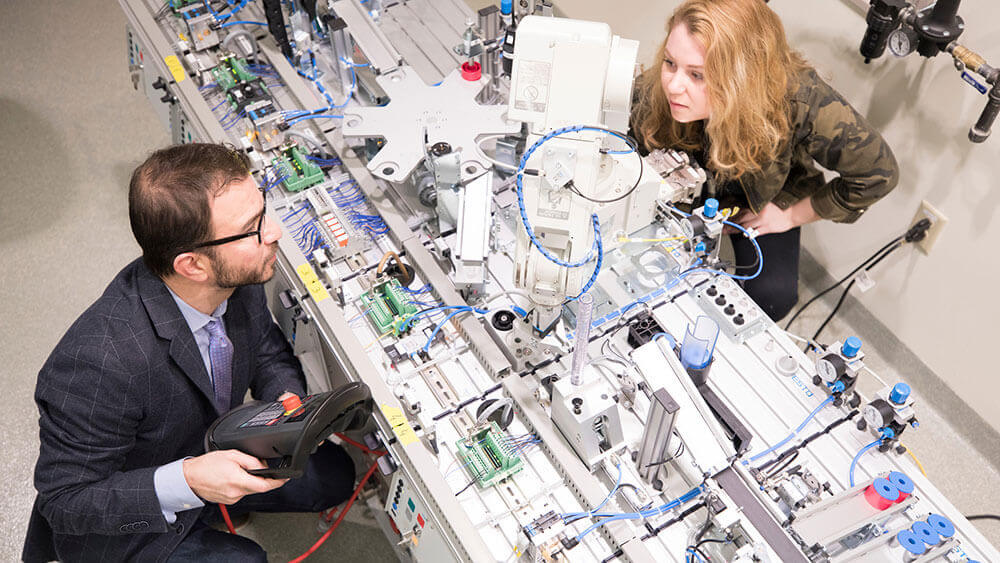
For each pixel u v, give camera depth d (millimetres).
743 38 2504
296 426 2016
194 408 2375
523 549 2125
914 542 2066
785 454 2291
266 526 3264
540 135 2031
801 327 3887
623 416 2365
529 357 2424
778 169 2916
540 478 2273
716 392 2404
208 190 2027
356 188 2869
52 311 3836
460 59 3088
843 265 3834
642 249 2639
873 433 2324
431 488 2180
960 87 2967
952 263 3346
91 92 4605
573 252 2123
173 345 2234
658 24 4059
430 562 2387
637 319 2504
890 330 3783
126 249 4051
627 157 2338
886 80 3213
